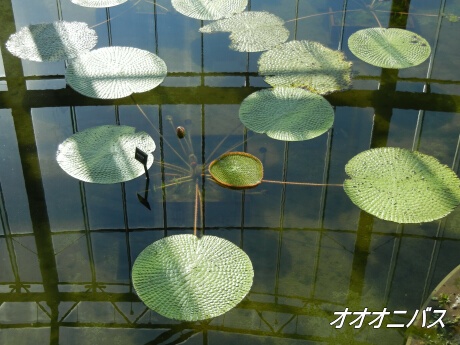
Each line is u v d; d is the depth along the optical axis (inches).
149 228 130.3
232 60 183.9
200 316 105.9
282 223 132.0
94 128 151.8
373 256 125.4
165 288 111.3
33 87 173.5
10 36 191.3
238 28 195.5
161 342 108.7
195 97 168.9
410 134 157.3
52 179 143.9
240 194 138.7
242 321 112.5
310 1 215.8
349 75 172.9
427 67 183.2
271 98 161.8
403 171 141.2
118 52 180.2
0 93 170.6
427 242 128.7
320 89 166.6
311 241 128.3
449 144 154.3
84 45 186.9
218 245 121.2
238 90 171.2
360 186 137.7
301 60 179.2
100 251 126.3
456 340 108.0
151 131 155.9
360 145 153.5
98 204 137.3
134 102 167.6
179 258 117.6
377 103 167.8
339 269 122.8
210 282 112.7
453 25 202.8
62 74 179.5
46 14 206.8
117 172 138.3
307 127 151.1
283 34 192.1
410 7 212.5
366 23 202.8
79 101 168.7
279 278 120.6
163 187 140.2
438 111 165.3
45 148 152.1
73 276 121.6
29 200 138.3
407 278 121.0
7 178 143.7
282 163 147.8
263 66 177.2
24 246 127.9
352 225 132.0
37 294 117.8
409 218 128.6
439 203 132.3
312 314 113.9
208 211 134.1
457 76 178.9
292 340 108.9
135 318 113.2
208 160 147.1
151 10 209.5
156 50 187.9
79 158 142.3
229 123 159.6
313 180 143.1
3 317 113.7
